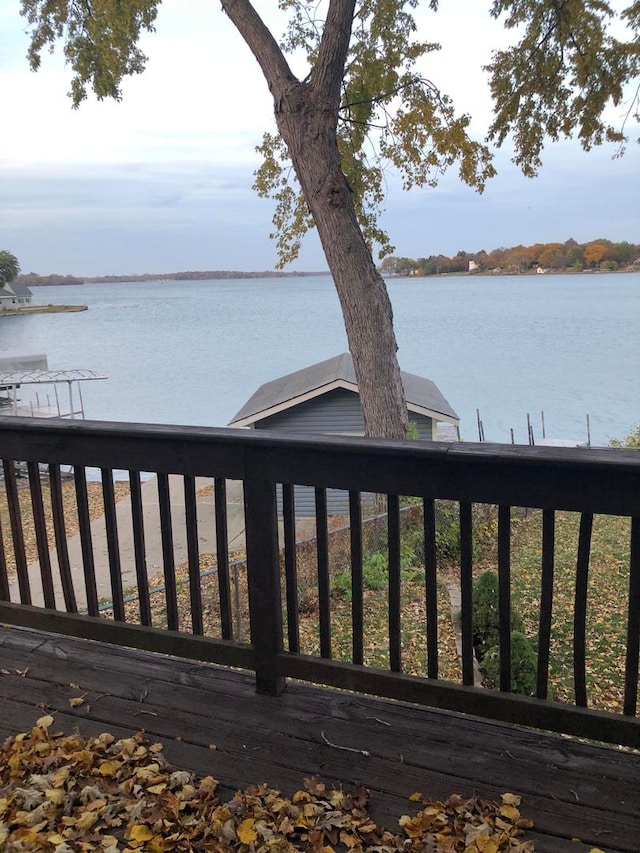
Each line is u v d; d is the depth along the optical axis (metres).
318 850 1.59
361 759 1.93
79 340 93.06
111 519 2.40
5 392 32.19
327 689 2.31
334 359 20.05
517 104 13.39
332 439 1.96
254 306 176.00
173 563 2.35
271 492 2.11
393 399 11.07
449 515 11.13
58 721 2.16
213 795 1.80
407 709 2.18
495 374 54.66
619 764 1.88
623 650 6.79
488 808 1.72
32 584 12.68
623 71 12.35
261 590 2.20
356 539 2.05
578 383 49.91
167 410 46.94
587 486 1.72
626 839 1.62
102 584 12.45
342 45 10.06
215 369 65.19
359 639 2.15
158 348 83.06
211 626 9.08
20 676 2.44
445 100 12.87
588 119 13.08
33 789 1.82
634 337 77.50
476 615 6.44
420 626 8.09
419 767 1.89
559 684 6.24
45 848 1.62
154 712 2.20
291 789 1.82
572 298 155.38
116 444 2.31
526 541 11.06
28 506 18.59
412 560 10.25
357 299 10.82
